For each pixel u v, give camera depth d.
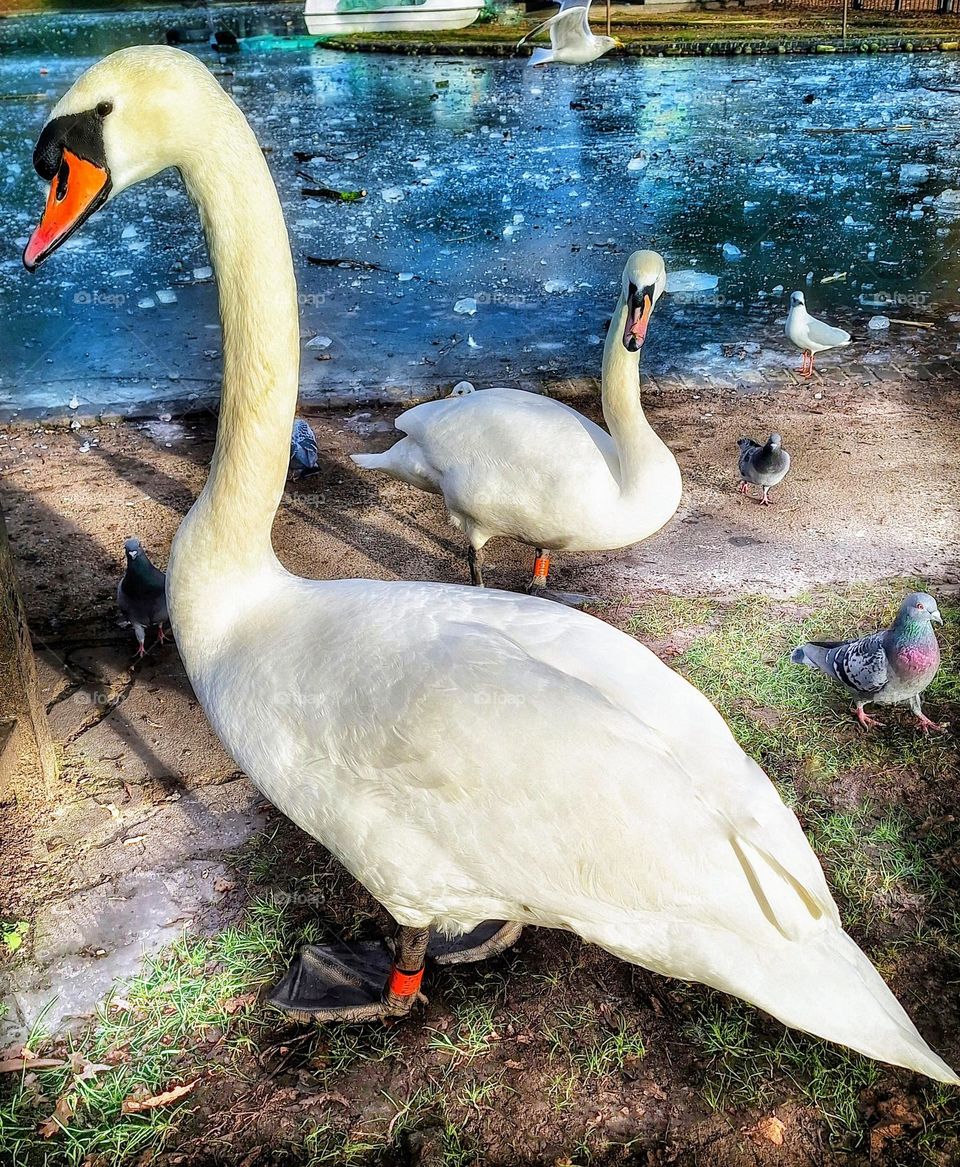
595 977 1.19
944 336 3.06
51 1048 1.12
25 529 2.12
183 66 0.93
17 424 2.58
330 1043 1.13
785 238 4.14
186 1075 1.09
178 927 1.25
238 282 0.99
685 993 1.17
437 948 1.23
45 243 0.95
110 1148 1.02
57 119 0.93
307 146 5.91
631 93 7.20
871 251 3.95
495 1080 1.08
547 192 4.93
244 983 1.19
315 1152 1.02
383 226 4.45
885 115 6.28
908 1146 1.01
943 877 1.28
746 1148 1.02
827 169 5.18
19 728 1.43
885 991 0.88
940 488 2.20
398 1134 1.04
